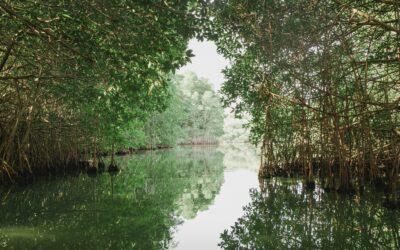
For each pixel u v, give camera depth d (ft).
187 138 259.39
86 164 71.36
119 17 25.68
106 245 23.38
